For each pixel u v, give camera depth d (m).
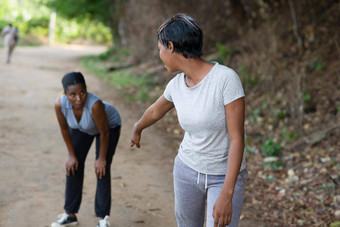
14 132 6.62
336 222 4.01
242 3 11.45
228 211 2.18
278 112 7.15
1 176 4.75
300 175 5.26
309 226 4.07
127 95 10.77
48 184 4.68
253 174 5.49
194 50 2.24
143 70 13.60
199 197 2.47
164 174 5.48
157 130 7.71
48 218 3.85
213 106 2.23
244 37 11.02
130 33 17.64
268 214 4.37
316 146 5.93
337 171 5.07
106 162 3.59
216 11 12.45
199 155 2.35
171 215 4.18
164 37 2.27
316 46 8.62
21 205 4.06
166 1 13.43
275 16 10.09
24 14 35.56
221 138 2.30
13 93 9.80
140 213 4.16
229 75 2.21
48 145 6.18
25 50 24.48
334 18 8.90
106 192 3.60
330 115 6.56
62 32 37.22
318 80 7.59
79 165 3.60
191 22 2.24
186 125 2.34
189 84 2.34
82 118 3.38
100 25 38.75
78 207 3.71
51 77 13.34
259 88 8.43
